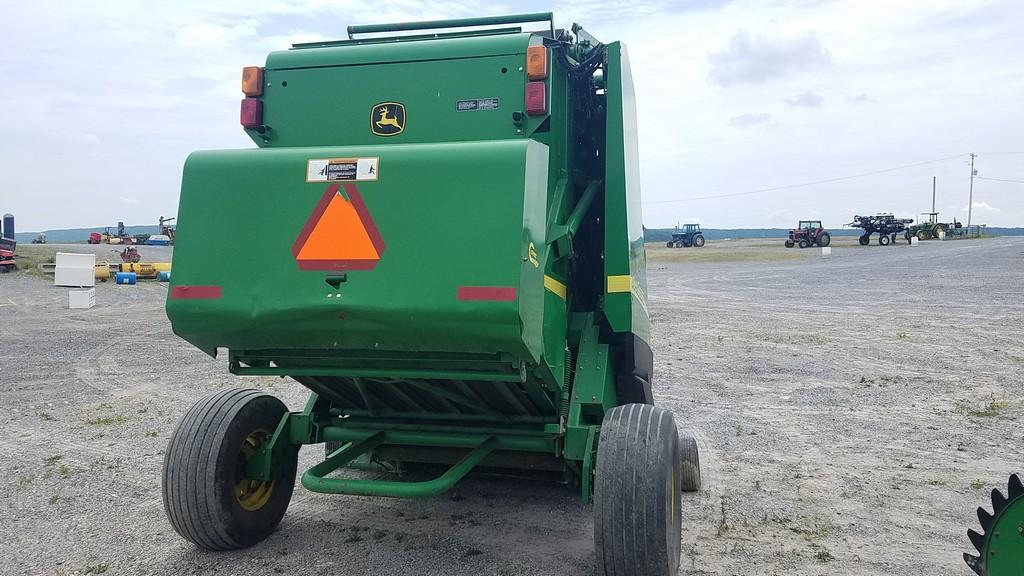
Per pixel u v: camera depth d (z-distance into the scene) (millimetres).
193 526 4441
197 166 3994
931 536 5168
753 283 30891
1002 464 6914
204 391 10320
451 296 3547
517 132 4406
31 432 7961
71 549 4824
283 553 4742
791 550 4914
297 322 3770
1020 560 2924
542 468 5059
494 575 4449
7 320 18781
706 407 9492
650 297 25453
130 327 17656
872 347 14148
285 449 5004
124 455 7102
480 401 4605
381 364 4082
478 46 4492
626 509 3791
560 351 4477
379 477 6277
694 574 4531
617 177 4781
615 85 4828
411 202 3684
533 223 3723
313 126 4676
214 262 3877
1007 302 20719
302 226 3795
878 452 7352
